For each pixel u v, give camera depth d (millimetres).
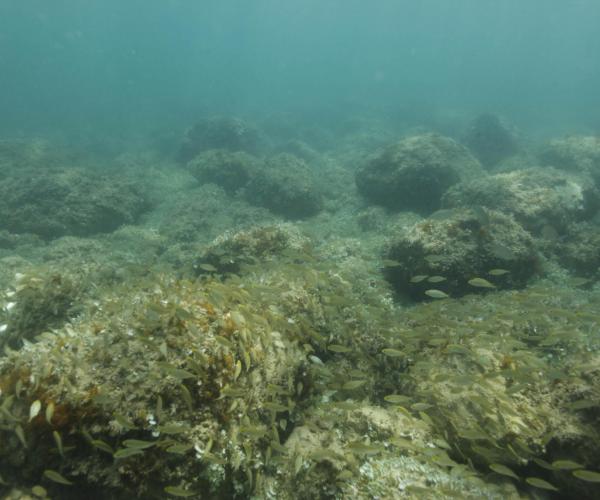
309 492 3100
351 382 3607
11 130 30172
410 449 3395
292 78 81938
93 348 3037
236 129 21391
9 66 86750
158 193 15227
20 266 7527
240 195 14375
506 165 15703
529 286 7086
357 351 4637
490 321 4555
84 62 104000
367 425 3654
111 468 2646
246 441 3049
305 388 3941
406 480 3090
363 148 23188
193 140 21312
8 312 4730
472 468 3324
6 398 2598
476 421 3508
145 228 11938
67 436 2660
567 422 3361
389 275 7535
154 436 2699
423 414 3447
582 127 31141
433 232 7008
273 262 5770
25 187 11984
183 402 2895
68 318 4977
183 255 9445
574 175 11586
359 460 3287
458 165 12484
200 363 3066
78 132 30703
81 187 12469
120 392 2779
